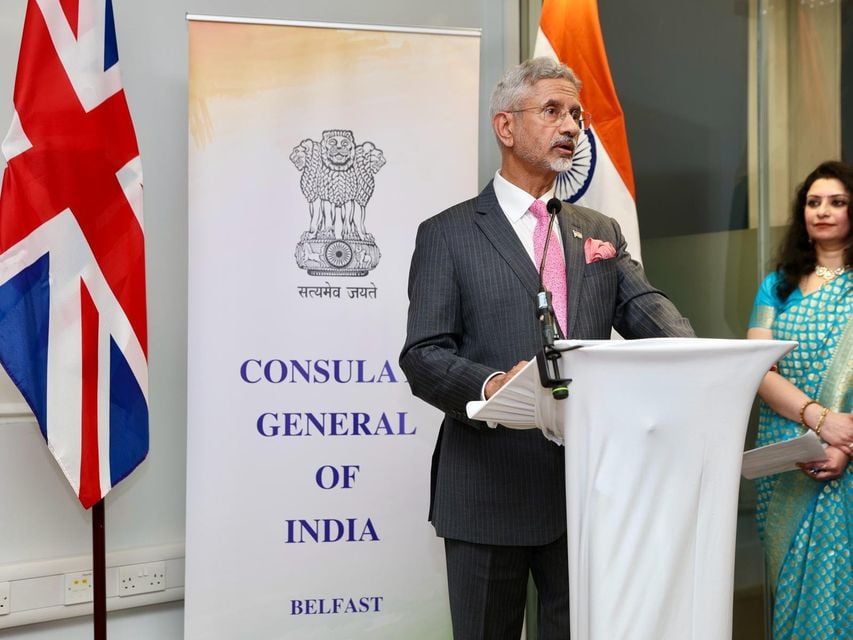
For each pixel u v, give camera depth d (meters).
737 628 3.04
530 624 3.21
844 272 2.54
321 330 2.55
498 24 3.38
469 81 2.63
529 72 1.76
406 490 2.59
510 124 1.77
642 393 1.19
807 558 2.46
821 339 2.50
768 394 2.52
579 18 2.71
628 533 1.20
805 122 2.98
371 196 2.58
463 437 1.72
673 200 3.18
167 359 2.78
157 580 2.71
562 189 2.68
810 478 2.45
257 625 2.51
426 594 2.62
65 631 2.62
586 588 1.23
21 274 2.15
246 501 2.50
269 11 2.95
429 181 2.61
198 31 2.50
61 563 2.55
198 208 2.49
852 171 2.56
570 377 1.23
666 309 1.70
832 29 2.90
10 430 2.51
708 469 1.19
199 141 2.49
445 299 1.71
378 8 3.15
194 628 2.47
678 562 1.19
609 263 1.75
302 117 2.54
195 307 2.48
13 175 2.16
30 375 2.14
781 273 2.65
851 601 2.39
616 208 2.69
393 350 2.58
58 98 2.21
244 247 2.51
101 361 2.26
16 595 2.48
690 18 3.11
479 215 1.78
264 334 2.52
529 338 1.66
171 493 2.78
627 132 3.29
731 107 3.05
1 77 2.52
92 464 2.23
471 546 1.70
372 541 2.57
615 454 1.20
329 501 2.55
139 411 2.32
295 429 2.53
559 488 1.67
